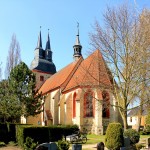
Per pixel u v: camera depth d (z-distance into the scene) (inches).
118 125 962.1
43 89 2544.3
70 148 1001.5
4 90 1523.1
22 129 1117.1
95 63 1365.7
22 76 1558.8
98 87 1325.0
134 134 1064.8
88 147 1050.7
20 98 1514.5
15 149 1066.7
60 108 1963.6
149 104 1258.6
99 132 1609.3
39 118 2236.7
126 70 1154.0
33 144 905.5
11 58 1913.1
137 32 1160.8
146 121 1831.9
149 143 1006.4
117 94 1227.2
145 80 1162.6
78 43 2472.9
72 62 2341.3
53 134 1253.1
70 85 1934.1
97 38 1253.1
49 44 3046.3
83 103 1697.8
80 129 1651.1
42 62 2940.5
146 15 1151.0
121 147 876.0
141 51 1149.7
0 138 1243.8
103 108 1535.4
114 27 1197.1
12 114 1469.0
